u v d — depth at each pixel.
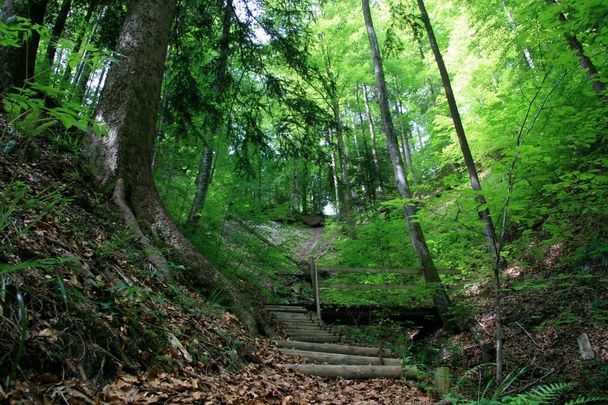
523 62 12.27
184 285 4.60
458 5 13.99
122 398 2.01
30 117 1.89
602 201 4.01
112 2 7.56
